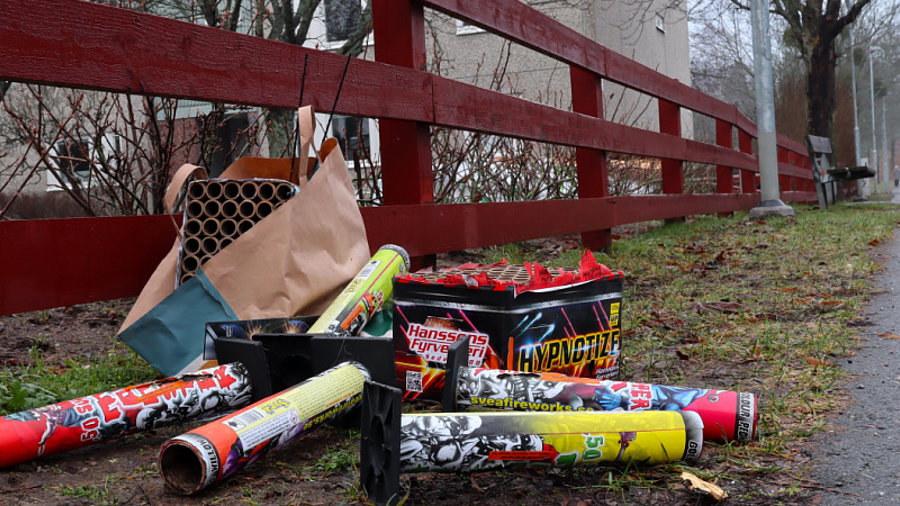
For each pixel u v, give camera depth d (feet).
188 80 9.11
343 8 45.29
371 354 6.99
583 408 6.56
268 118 18.33
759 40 36.58
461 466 5.70
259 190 8.63
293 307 8.03
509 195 26.40
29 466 6.17
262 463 6.32
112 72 8.33
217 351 7.22
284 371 7.25
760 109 36.94
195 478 5.74
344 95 11.42
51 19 7.77
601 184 21.80
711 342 10.39
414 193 13.60
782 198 50.65
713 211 33.68
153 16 8.74
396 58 13.55
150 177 18.37
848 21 80.38
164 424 6.68
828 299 13.50
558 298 7.63
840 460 6.17
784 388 8.21
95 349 10.73
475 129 15.07
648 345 10.45
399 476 5.48
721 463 6.15
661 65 71.82
